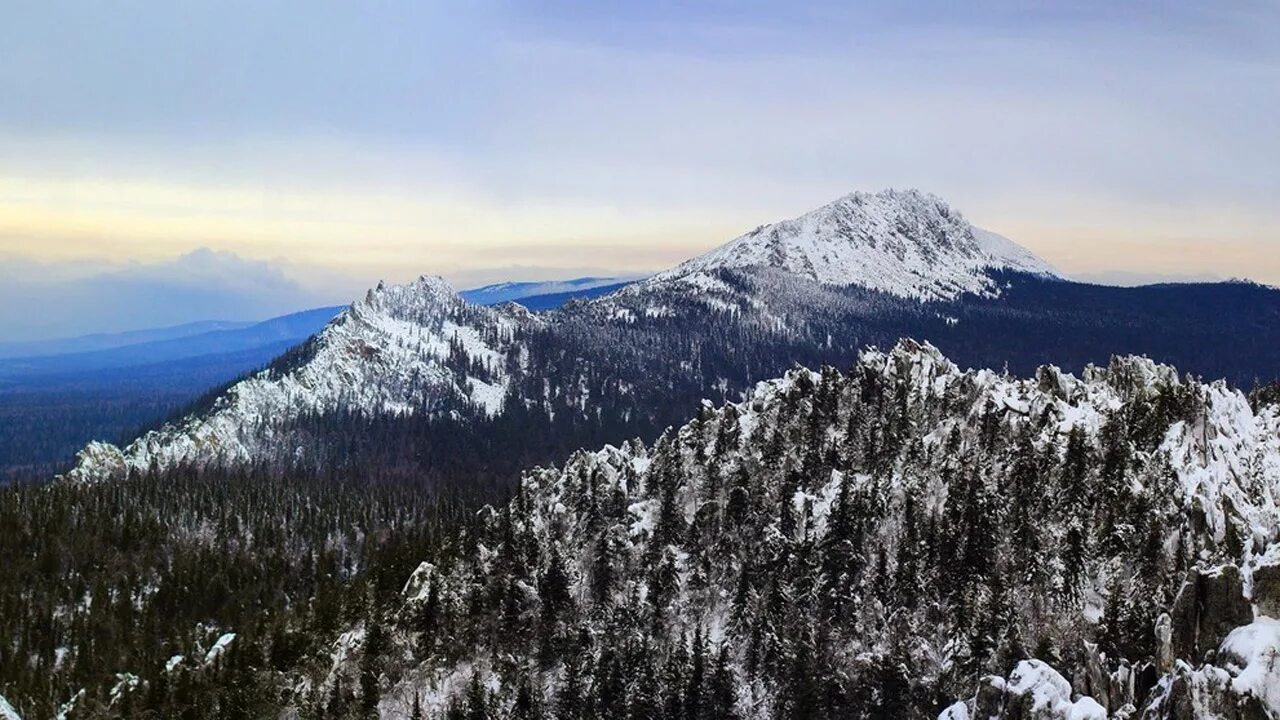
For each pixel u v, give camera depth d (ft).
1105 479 520.42
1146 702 330.13
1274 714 295.07
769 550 568.00
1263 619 329.93
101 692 651.25
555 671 560.20
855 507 561.43
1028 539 515.09
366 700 555.69
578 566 611.88
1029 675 344.08
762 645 532.73
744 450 638.12
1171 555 475.72
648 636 559.79
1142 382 590.14
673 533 602.44
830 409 645.92
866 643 520.83
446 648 584.81
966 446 585.63
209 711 590.14
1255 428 550.77
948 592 520.83
